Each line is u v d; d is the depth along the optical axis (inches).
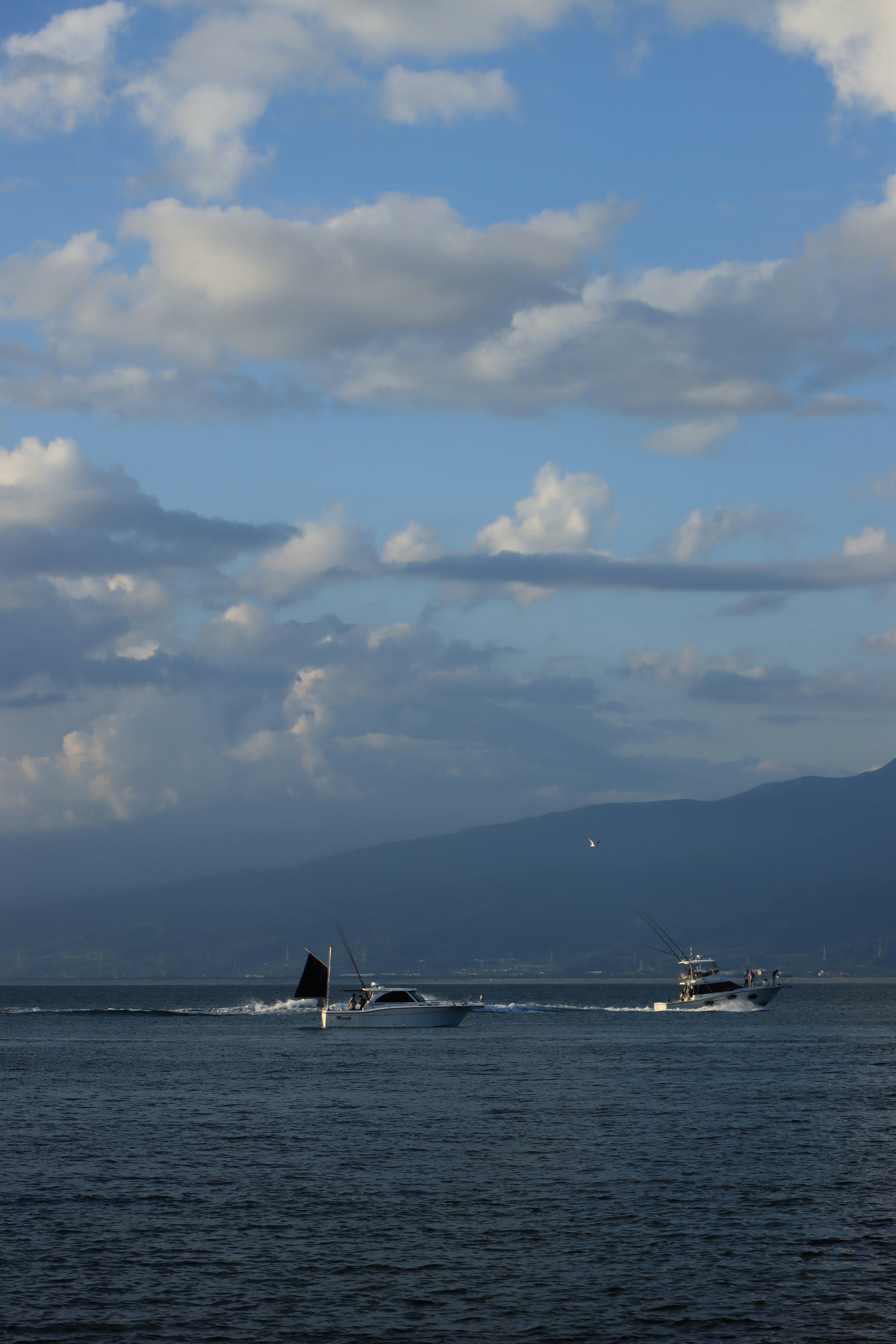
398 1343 2516.0
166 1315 2669.8
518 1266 2994.6
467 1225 3363.7
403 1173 4037.9
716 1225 3341.5
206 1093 6225.4
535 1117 5251.0
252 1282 2881.4
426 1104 5718.5
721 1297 2770.7
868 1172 4023.1
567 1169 4084.6
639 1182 3878.0
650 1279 2891.2
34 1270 2967.5
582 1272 2947.8
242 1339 2539.4
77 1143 4653.1
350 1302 2746.1
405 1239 3216.0
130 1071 7396.7
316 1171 4084.6
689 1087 6348.4
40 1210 3535.9
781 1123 5049.2
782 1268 2965.1
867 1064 7593.5
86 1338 2539.4
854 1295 2775.6
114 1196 3713.1
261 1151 4471.0
